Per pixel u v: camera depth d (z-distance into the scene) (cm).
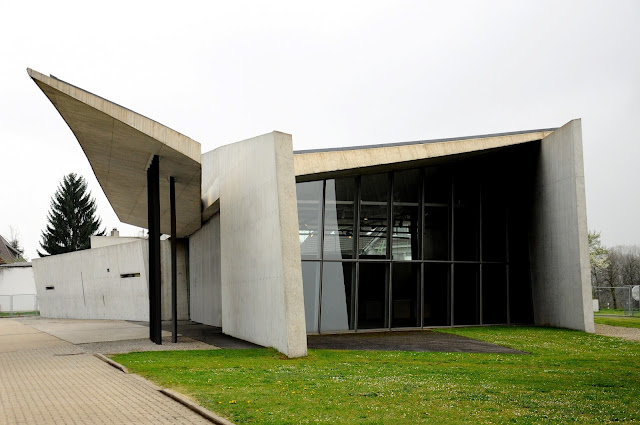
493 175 2500
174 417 811
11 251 8125
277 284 1572
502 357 1516
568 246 2262
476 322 2419
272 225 1617
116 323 2988
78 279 3725
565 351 1648
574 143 2222
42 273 4150
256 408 852
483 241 2462
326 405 872
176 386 1036
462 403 892
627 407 867
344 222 2220
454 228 2409
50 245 6762
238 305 2016
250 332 1853
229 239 2138
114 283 3378
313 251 2166
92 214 6969
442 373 1219
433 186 2392
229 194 2134
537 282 2480
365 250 2247
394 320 2269
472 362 1425
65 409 865
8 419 805
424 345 1783
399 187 2339
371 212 2273
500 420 782
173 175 1967
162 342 1878
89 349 1686
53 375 1207
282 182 1570
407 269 2316
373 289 2247
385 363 1395
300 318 1514
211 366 1302
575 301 2225
